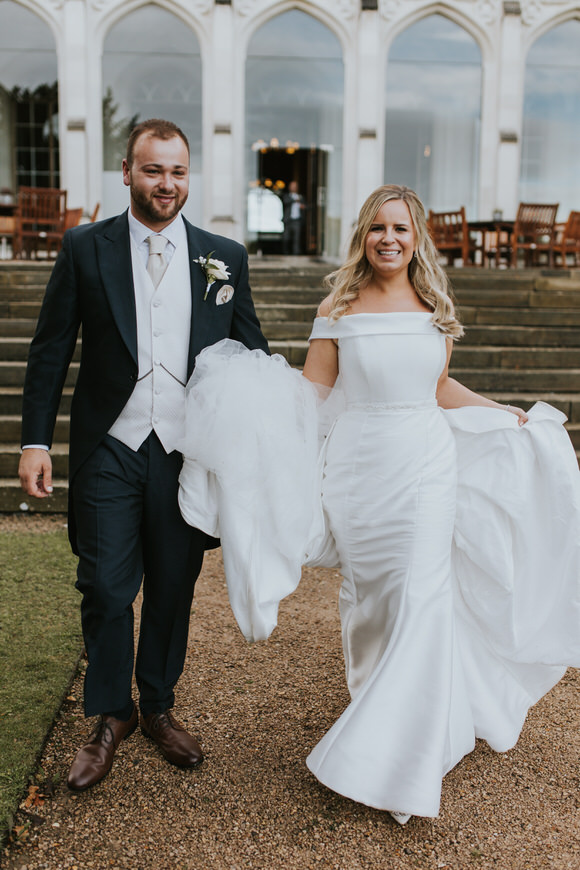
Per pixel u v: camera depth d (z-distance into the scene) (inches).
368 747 86.4
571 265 526.0
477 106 544.4
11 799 90.2
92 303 93.5
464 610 106.9
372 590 101.5
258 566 94.3
